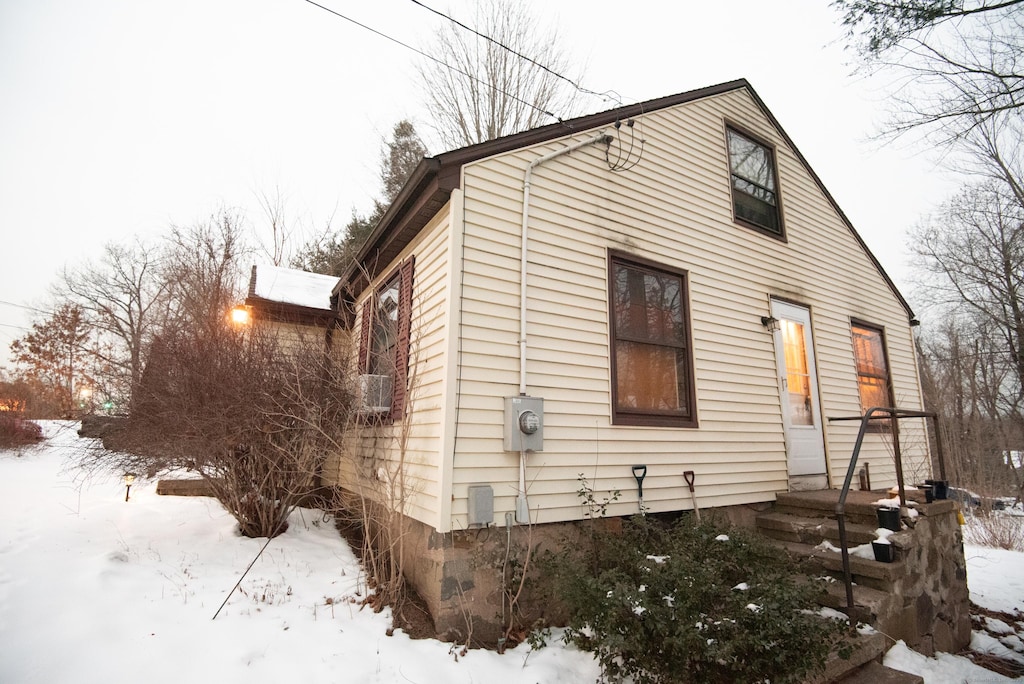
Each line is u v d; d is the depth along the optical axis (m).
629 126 5.70
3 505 6.57
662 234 5.70
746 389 6.01
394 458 5.12
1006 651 4.91
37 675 2.83
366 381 5.42
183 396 4.97
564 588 3.41
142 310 20.44
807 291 7.23
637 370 5.17
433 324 4.53
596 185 5.26
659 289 5.57
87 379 6.09
